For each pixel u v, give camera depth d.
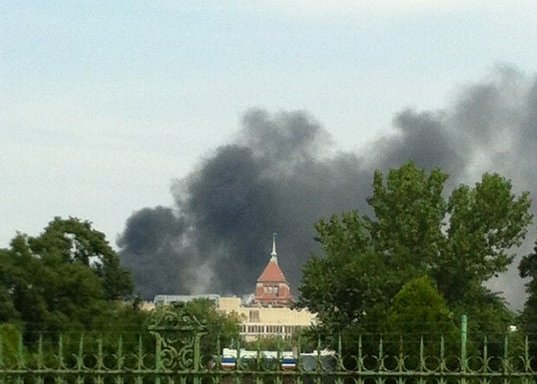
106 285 69.56
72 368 29.23
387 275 77.31
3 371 28.83
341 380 29.45
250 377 29.64
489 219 82.75
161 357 29.58
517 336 46.78
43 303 62.62
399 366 29.52
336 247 82.56
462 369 29.58
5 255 63.47
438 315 56.91
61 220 69.12
